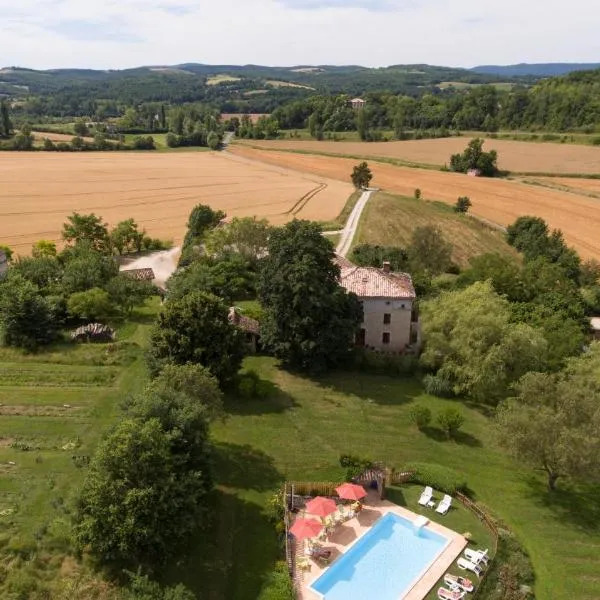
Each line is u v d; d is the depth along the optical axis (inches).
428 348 2593.5
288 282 2490.2
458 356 2527.1
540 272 3681.1
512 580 1533.0
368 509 1792.6
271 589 1454.2
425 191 7224.4
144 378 2484.0
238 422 2217.0
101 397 2332.7
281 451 2058.3
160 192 6929.1
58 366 2561.5
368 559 1595.7
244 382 2391.7
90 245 4126.5
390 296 2743.6
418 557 1609.3
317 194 6948.8
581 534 1733.5
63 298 3043.8
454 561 1599.4
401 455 2079.2
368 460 1911.9
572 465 1736.0
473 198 6801.2
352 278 2829.7
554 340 2719.0
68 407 2252.7
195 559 1551.4
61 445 2014.0
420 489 1899.6
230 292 3344.0
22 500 1731.1
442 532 1699.1
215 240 3796.8
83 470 1873.8
